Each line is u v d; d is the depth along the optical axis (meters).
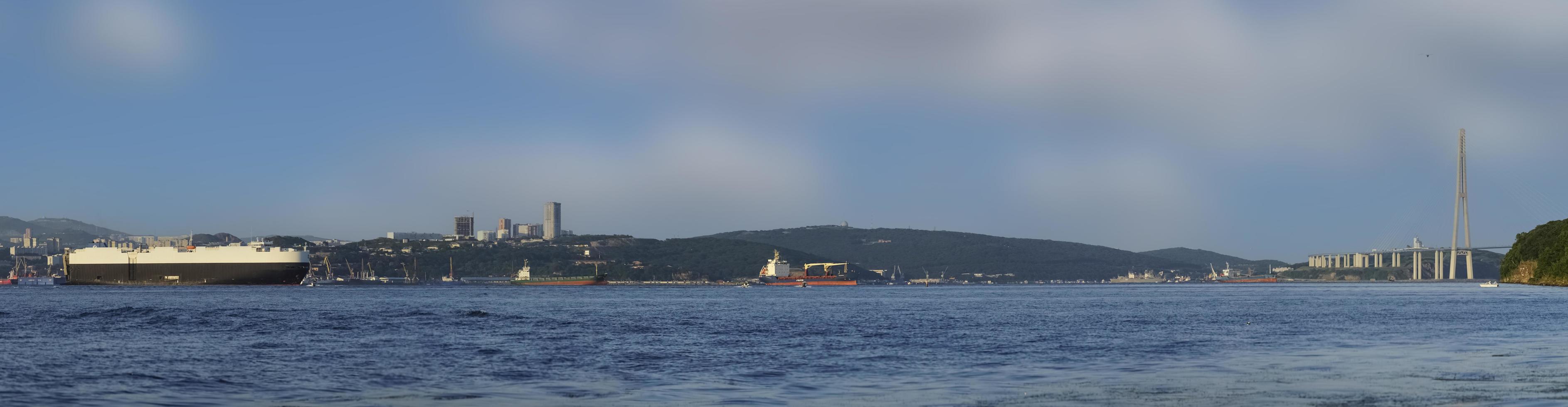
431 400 45.06
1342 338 79.31
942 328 97.88
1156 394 45.16
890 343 77.12
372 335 86.19
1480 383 47.06
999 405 41.94
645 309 155.00
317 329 94.62
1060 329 94.56
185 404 44.06
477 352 69.44
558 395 46.66
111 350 70.69
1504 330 87.19
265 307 152.50
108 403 44.34
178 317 115.44
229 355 66.94
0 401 45.06
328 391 48.50
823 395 46.25
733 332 91.44
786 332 91.56
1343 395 43.78
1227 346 72.62
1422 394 43.75
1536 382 47.16
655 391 47.88
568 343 77.56
